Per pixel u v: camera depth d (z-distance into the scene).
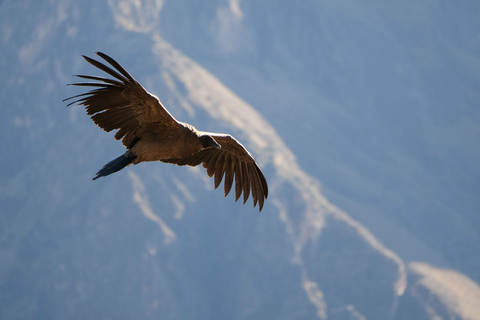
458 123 116.19
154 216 79.25
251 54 111.69
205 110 92.69
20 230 82.31
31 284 76.62
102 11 103.38
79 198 84.25
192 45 108.88
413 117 114.69
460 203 101.31
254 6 115.38
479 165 108.81
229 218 80.62
